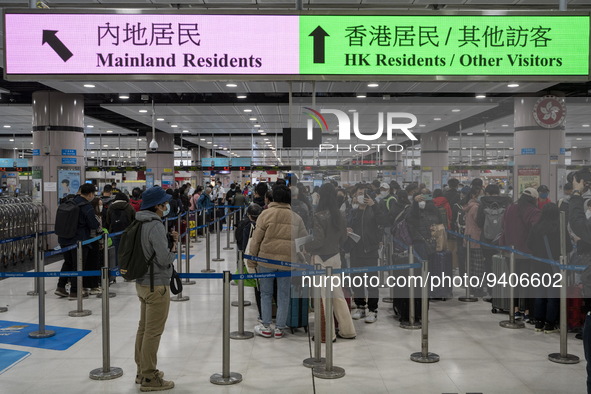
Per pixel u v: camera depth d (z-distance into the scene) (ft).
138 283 13.61
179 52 12.44
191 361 15.98
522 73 12.62
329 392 13.47
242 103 46.55
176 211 39.99
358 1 22.30
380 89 16.46
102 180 83.97
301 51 12.48
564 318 15.94
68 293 25.79
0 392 13.53
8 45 12.33
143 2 22.44
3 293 26.08
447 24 12.50
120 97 45.21
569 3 22.40
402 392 13.44
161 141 75.61
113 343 17.80
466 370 15.11
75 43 12.41
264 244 17.79
